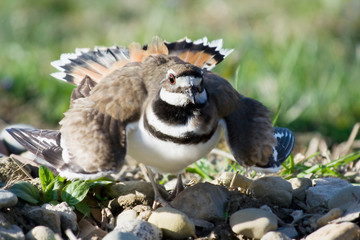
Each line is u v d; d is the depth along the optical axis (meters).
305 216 9.66
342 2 23.31
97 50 11.39
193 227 9.10
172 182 11.91
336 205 9.66
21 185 9.73
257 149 9.66
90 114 9.62
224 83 10.17
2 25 23.47
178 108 9.35
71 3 25.52
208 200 9.57
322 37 21.25
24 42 22.61
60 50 21.23
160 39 10.92
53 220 9.14
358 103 18.89
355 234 8.71
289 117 17.97
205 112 9.44
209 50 11.27
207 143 9.66
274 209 9.85
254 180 10.34
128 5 25.33
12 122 18.14
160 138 9.45
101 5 25.33
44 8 24.88
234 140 9.75
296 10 23.48
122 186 10.34
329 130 17.78
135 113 9.58
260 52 19.38
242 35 20.52
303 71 19.27
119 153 9.30
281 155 10.50
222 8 23.83
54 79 19.12
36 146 10.55
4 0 24.75
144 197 10.17
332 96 18.81
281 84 18.55
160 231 9.04
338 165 12.08
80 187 9.90
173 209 9.25
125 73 10.12
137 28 22.75
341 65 19.70
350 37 21.70
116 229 8.87
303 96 18.56
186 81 9.25
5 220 8.88
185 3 24.58
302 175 11.65
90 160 9.19
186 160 9.74
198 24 22.55
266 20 22.89
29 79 19.58
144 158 9.86
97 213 10.07
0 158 10.98
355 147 15.41
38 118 18.39
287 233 9.22
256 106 10.23
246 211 9.23
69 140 9.56
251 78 18.83
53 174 10.34
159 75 9.95
